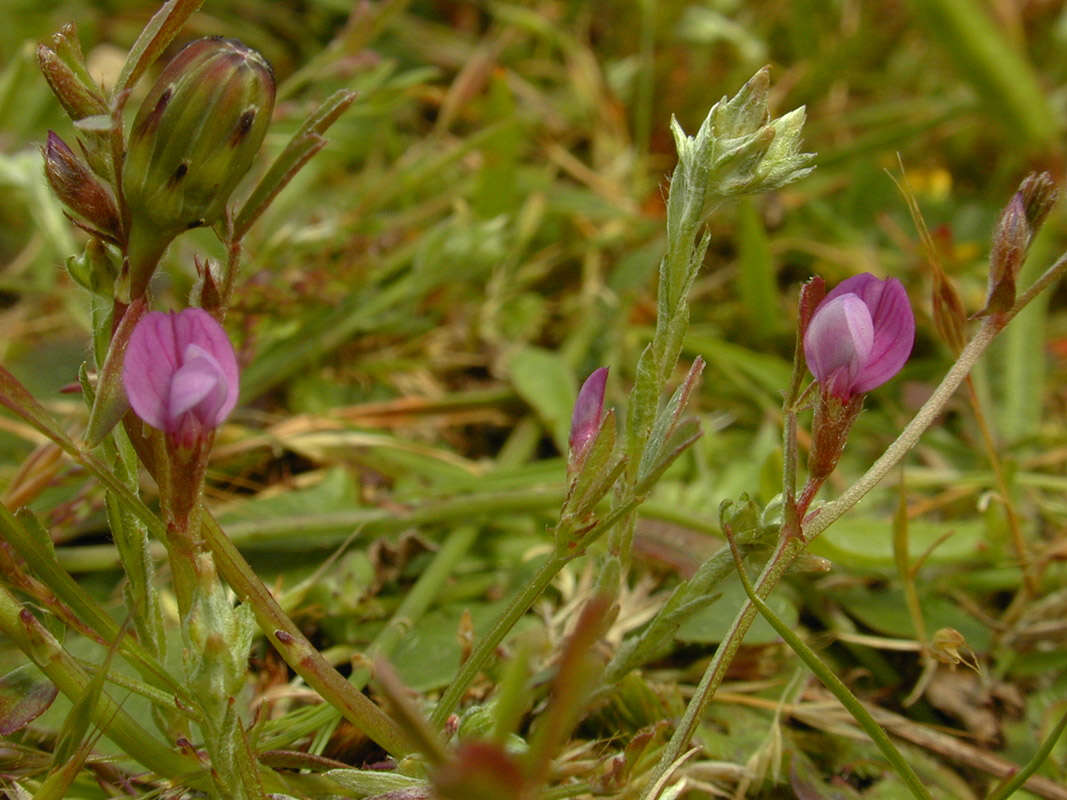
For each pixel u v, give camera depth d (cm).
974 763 13
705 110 27
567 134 26
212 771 10
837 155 24
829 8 28
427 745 9
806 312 10
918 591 15
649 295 22
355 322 19
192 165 10
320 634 14
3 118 21
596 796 11
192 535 10
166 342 10
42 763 12
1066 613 14
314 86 25
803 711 13
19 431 17
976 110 24
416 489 16
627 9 28
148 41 10
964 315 12
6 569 11
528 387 18
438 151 25
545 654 13
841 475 18
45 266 20
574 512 11
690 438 10
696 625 14
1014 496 16
